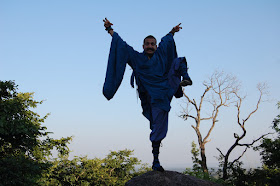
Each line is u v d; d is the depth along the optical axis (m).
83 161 26.95
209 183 4.89
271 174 16.41
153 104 4.93
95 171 27.58
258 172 16.39
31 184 13.62
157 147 5.01
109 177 28.34
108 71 5.06
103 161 29.39
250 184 16.39
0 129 13.44
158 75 5.07
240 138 24.55
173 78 5.09
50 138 17.58
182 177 4.87
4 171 12.44
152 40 5.11
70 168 26.70
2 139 14.70
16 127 13.94
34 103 16.09
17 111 14.75
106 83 5.03
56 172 25.14
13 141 14.85
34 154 17.34
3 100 15.06
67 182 26.64
